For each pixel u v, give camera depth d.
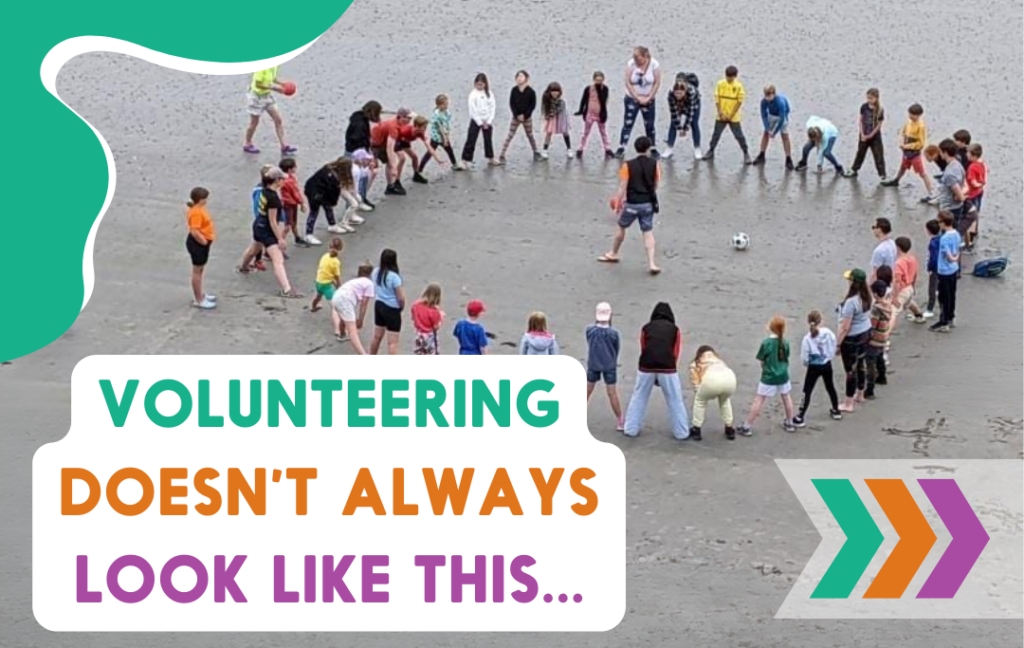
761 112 34.12
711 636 18.97
